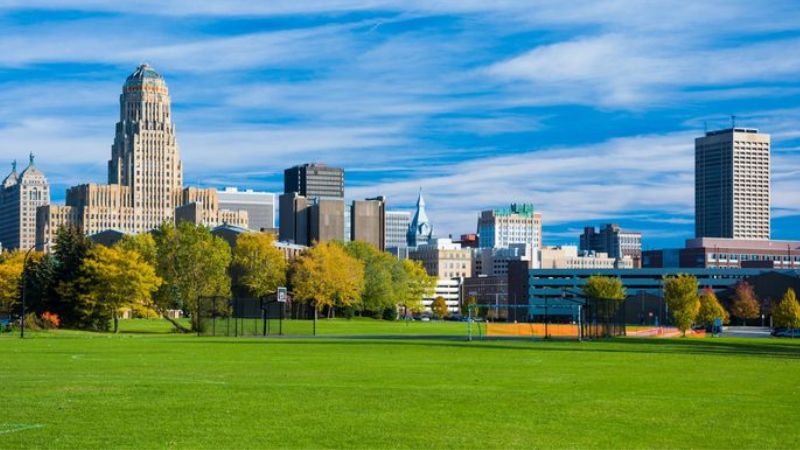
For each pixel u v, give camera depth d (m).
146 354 76.00
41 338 111.81
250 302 172.25
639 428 35.16
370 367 62.62
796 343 121.94
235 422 35.47
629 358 77.62
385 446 31.08
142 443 31.11
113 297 144.25
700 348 99.62
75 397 42.69
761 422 36.91
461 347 94.06
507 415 38.00
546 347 96.81
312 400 42.19
